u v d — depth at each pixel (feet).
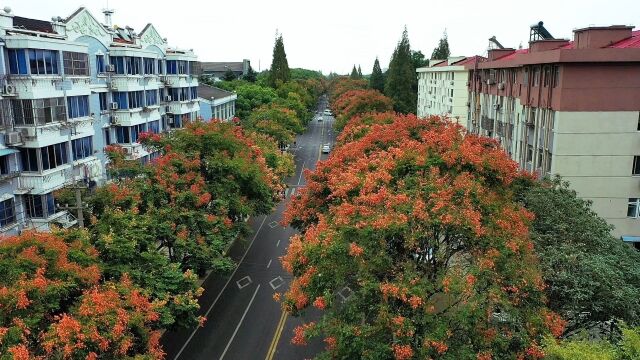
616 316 48.29
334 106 290.56
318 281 49.57
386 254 49.14
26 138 81.76
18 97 80.89
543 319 45.57
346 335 43.83
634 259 57.98
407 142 75.25
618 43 89.51
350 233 50.55
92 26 109.60
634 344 35.27
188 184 78.95
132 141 120.26
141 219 64.69
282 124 194.49
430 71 232.73
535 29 118.21
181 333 75.82
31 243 48.11
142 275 56.95
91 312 43.52
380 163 67.31
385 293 44.37
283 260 57.00
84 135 95.45
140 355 46.91
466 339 45.03
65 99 89.40
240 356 69.92
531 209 64.90
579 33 94.53
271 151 134.00
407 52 249.75
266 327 77.87
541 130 96.07
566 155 88.63
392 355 43.73
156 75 135.95
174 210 72.59
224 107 194.29
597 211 90.38
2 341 39.14
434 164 64.13
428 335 42.34
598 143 87.86
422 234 47.88
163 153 90.48
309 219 82.79
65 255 49.08
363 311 47.67
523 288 46.70
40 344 41.34
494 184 66.23
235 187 85.97
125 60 116.88
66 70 89.97
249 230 90.53
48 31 105.29
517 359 44.24
